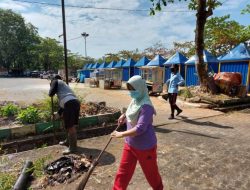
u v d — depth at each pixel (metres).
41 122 6.27
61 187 3.71
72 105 5.00
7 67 67.81
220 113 9.50
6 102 9.68
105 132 6.75
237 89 11.93
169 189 3.71
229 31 22.11
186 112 9.61
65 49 9.38
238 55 14.70
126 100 13.62
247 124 7.75
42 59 61.31
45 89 20.45
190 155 5.04
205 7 12.02
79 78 32.28
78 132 6.45
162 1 8.52
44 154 4.96
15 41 63.06
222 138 6.21
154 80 18.25
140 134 2.84
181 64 18.73
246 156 5.00
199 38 12.30
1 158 4.72
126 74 27.28
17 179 3.73
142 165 2.97
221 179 4.03
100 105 8.16
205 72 12.52
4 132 5.70
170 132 6.75
